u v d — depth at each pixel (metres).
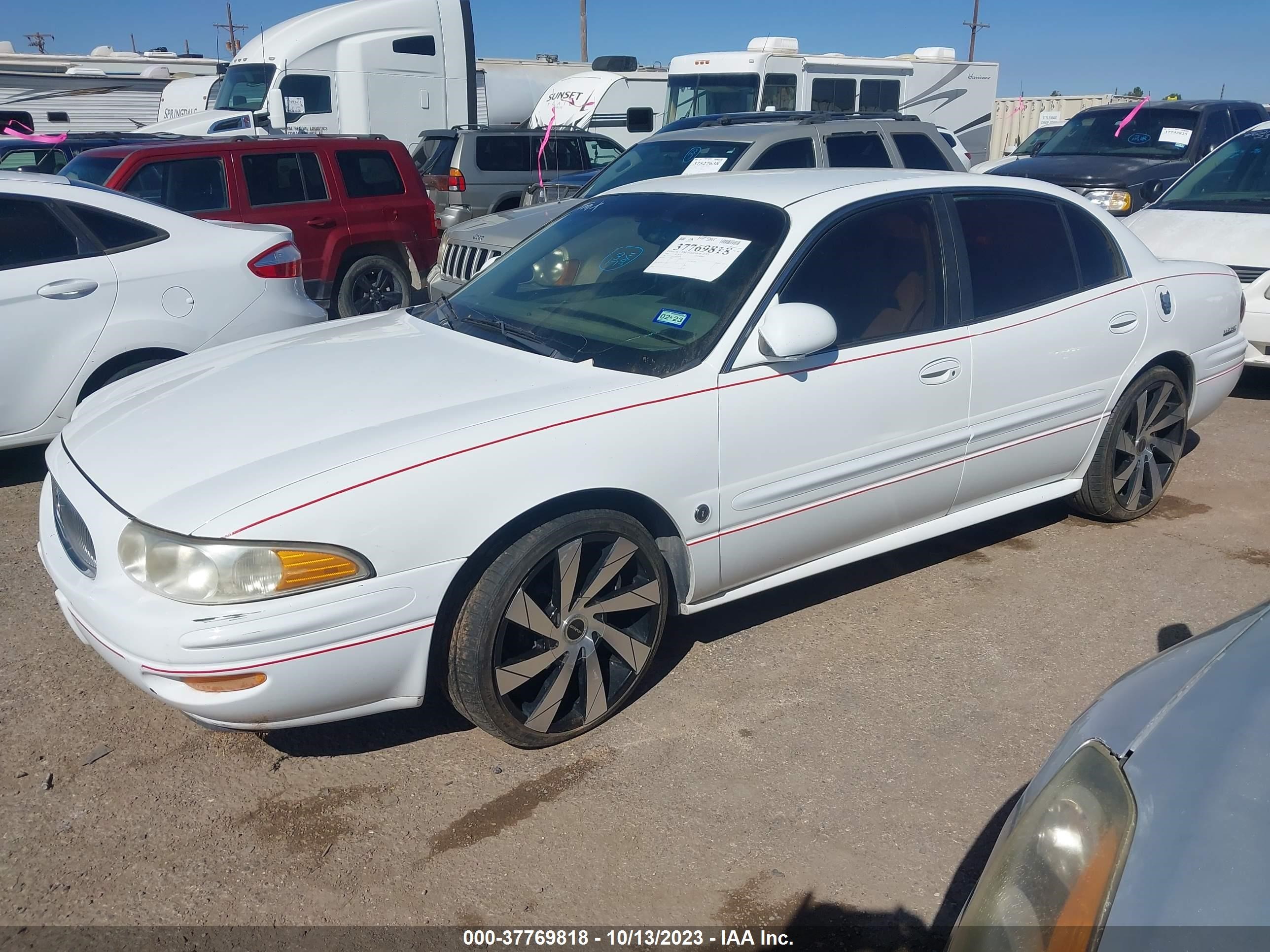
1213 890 1.31
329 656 2.60
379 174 8.77
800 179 3.89
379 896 2.51
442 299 4.09
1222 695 1.65
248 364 3.47
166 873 2.58
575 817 2.79
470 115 16.38
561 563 2.91
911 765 3.01
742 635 3.77
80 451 3.03
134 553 2.59
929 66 17.70
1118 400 4.37
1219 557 4.47
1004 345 3.84
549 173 13.31
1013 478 4.11
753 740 3.13
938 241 3.77
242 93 14.99
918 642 3.72
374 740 3.14
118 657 2.62
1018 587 4.17
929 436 3.68
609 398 2.98
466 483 2.71
